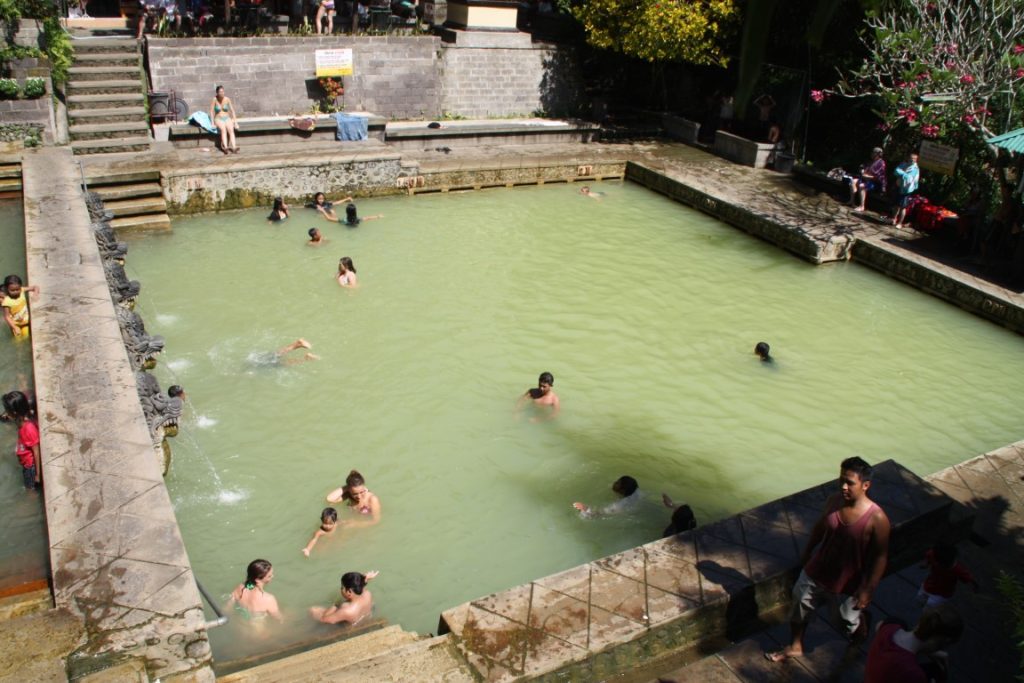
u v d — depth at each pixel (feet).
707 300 52.70
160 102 66.23
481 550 30.91
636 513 33.06
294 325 46.11
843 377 44.39
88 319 35.88
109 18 79.46
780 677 20.98
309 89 74.38
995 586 25.79
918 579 25.43
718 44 78.38
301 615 27.50
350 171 65.67
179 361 41.68
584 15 79.51
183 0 72.08
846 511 19.02
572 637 21.02
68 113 63.31
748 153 77.51
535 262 57.00
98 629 20.18
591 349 45.78
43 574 24.39
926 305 53.57
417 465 35.42
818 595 20.17
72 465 26.20
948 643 17.24
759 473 36.04
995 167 56.95
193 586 21.63
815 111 80.59
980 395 43.37
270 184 63.00
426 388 41.01
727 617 22.85
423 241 59.31
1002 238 55.62
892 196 66.85
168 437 35.27
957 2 60.13
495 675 19.85
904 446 38.55
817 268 58.54
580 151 79.05
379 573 29.58
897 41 58.85
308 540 30.99
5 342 37.22
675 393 41.98
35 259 41.73
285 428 37.29
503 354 44.60
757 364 45.21
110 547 22.80
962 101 55.36
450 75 81.25
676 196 71.82
